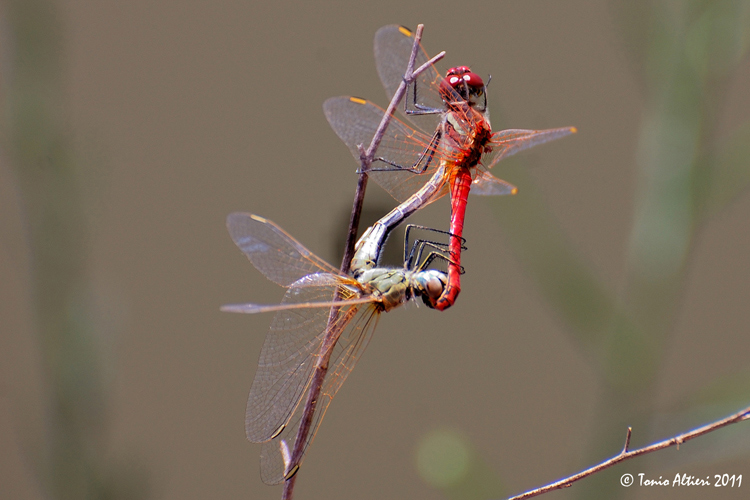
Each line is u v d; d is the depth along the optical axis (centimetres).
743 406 152
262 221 150
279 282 150
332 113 151
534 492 149
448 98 151
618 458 149
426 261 151
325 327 150
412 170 151
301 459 150
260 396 150
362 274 150
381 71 151
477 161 151
